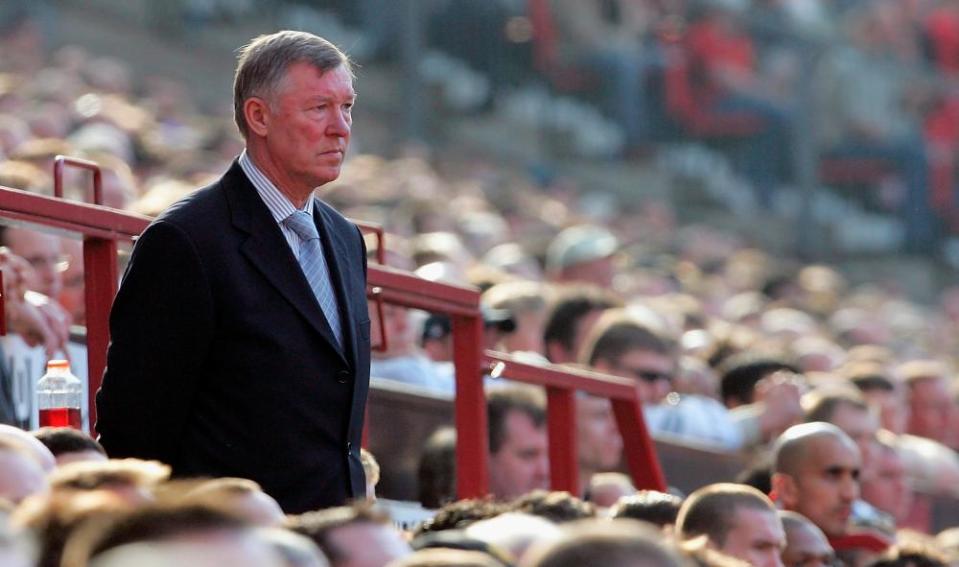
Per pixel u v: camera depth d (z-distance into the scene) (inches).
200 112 2348.7
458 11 2556.6
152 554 348.5
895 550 925.2
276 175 661.3
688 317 1688.0
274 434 640.4
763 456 1066.7
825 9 3085.6
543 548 396.8
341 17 2449.6
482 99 2578.7
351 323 668.7
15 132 1492.4
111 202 1124.5
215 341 641.0
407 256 1353.3
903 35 3021.7
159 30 2453.2
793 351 1675.7
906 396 1628.9
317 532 491.2
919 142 2935.5
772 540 725.9
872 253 2864.2
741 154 2780.5
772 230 2783.0
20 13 2240.4
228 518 357.7
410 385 998.4
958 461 1577.3
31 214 677.9
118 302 641.6
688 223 2709.2
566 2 2677.2
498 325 1035.9
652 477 950.4
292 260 653.3
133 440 636.1
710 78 2760.8
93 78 2130.9
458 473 825.5
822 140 2851.9
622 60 2709.2
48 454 564.7
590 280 1558.8
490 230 1879.9
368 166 2170.3
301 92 653.3
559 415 897.5
